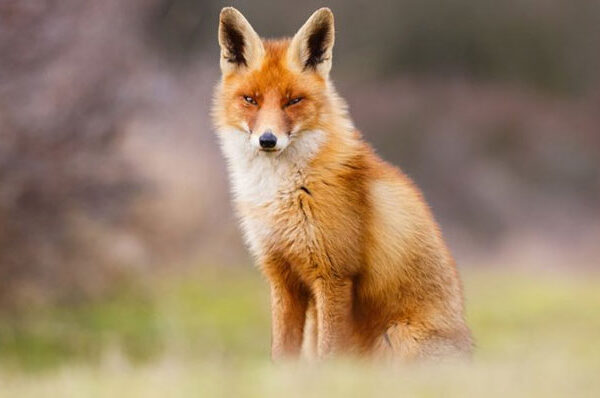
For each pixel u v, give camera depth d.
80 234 16.27
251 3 37.59
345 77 37.34
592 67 43.19
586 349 11.83
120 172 16.61
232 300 18.67
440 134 35.66
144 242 18.70
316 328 9.70
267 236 9.54
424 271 9.57
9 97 14.34
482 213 32.59
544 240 31.17
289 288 9.73
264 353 13.76
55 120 15.12
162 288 18.20
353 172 9.47
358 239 9.35
